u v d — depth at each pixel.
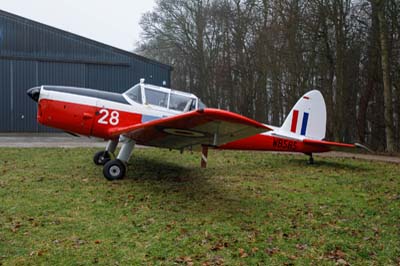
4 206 4.62
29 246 3.45
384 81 13.36
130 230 3.96
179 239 3.75
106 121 6.70
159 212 4.61
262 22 20.09
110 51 17.48
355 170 8.27
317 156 10.78
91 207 4.73
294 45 16.22
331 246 3.74
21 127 16.66
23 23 16.50
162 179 6.57
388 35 15.09
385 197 5.75
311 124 8.74
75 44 17.11
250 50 21.89
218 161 8.95
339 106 15.38
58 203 4.84
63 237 3.69
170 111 7.00
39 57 16.72
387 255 3.57
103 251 3.41
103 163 7.62
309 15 15.46
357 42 16.62
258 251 3.55
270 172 7.70
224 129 5.02
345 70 16.88
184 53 27.08
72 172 6.87
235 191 5.86
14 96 16.50
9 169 6.98
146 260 3.26
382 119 17.44
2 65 16.28
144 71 17.91
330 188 6.30
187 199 5.26
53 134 16.78
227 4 24.00
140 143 6.68
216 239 3.79
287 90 17.95
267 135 8.12
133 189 5.72
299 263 3.34
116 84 17.59
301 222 4.45
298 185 6.48
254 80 22.50
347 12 15.59
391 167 8.91
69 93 6.67
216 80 25.42
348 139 19.28
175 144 6.43
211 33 26.11
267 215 4.65
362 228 4.29
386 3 14.43
